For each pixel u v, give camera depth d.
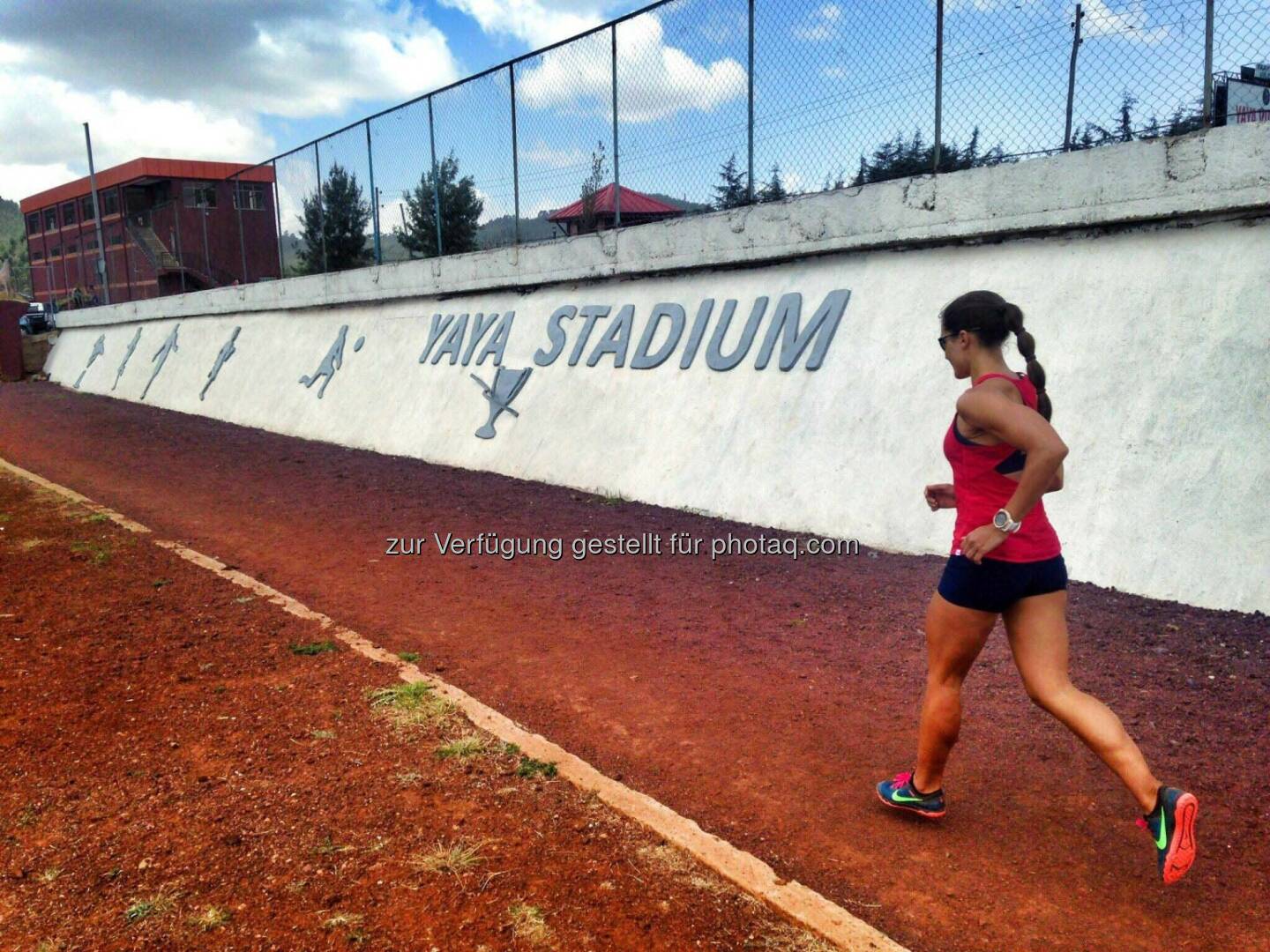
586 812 3.42
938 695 3.19
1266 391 5.48
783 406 7.96
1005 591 2.95
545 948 2.68
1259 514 5.30
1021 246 6.92
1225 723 4.03
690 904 2.89
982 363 3.05
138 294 24.62
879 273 7.77
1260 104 6.18
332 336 14.93
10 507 9.38
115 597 6.29
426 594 6.34
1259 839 3.21
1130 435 5.95
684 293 9.42
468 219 12.71
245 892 2.96
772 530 7.51
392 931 2.76
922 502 6.81
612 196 10.55
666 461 8.69
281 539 7.92
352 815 3.41
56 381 24.86
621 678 4.83
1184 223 6.12
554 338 10.67
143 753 3.97
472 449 10.86
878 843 3.29
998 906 2.93
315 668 4.93
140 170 36.06
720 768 3.85
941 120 7.45
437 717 4.24
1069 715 2.89
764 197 8.88
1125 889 2.99
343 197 15.36
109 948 2.70
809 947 2.71
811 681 4.71
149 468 11.70
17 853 3.21
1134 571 5.67
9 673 4.95
